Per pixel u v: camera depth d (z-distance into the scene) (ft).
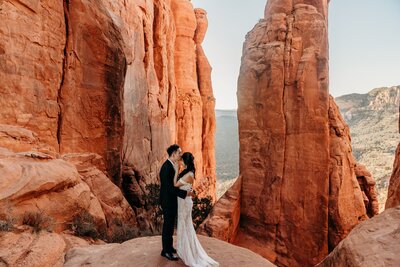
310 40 68.03
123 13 89.76
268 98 69.21
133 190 83.51
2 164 28.78
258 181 69.51
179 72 157.38
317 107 65.00
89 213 36.88
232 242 65.92
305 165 64.95
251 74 72.23
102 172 60.23
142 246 20.79
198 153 159.22
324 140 63.93
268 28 72.64
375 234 17.20
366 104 591.37
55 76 52.44
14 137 38.47
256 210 68.95
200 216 81.10
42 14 49.37
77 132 56.85
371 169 250.57
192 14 163.94
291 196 65.62
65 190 34.37
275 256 64.69
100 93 62.90
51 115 51.19
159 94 119.34
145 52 109.29
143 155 98.73
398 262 13.98
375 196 77.36
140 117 98.68
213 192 170.40
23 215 26.53
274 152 68.13
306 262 62.90
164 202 17.89
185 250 17.31
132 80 93.97
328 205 63.36
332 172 64.03
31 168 31.27
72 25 56.70
